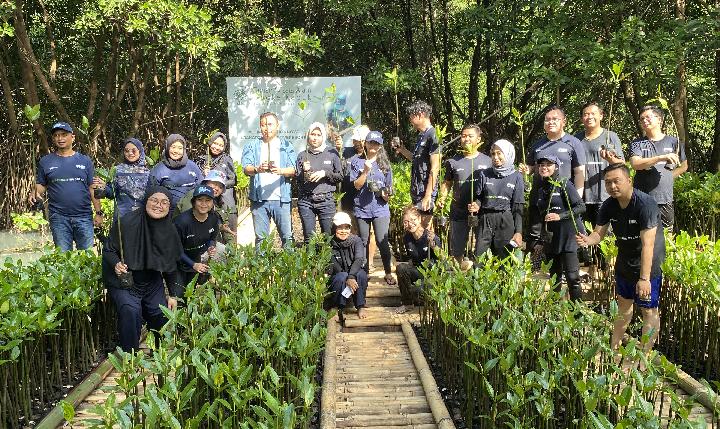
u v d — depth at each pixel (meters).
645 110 6.75
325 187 7.43
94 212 7.52
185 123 17.20
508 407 3.88
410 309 6.92
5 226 12.91
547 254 6.05
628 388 3.18
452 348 4.90
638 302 4.96
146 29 10.48
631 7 12.82
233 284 5.22
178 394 3.23
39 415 4.59
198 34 10.86
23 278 5.12
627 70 11.10
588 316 4.22
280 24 16.45
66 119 13.10
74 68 15.95
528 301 4.68
